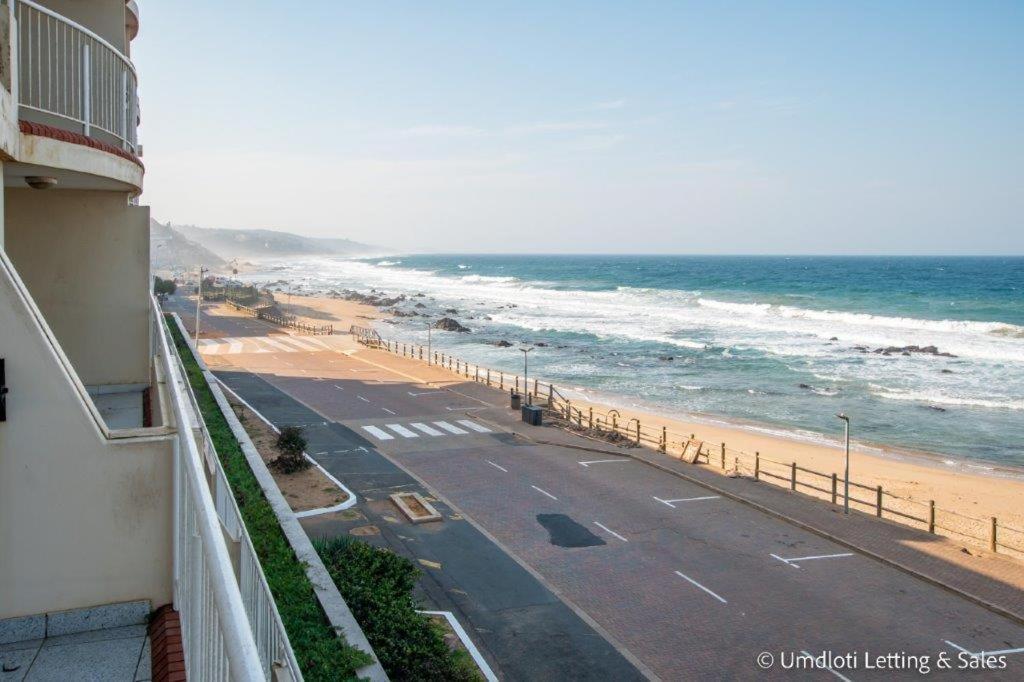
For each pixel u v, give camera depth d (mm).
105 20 10078
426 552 21047
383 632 13422
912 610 18156
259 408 39625
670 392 53344
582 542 22141
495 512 24625
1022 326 88875
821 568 20594
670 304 126312
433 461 30594
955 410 47969
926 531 23359
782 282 177500
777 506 25422
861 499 29406
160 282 110188
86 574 5539
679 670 15312
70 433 5438
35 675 4941
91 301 9984
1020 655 16094
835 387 55125
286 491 25484
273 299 120188
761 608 18125
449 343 78062
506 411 40938
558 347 75438
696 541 22422
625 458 31891
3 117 5551
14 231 9578
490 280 199750
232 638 2209
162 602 5730
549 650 15945
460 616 17344
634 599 18484
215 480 10109
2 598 5328
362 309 116688
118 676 4961
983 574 20062
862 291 147500
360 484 26984
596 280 199000
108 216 9977
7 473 5289
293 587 13070
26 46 8812
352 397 43938
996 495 30750
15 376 5266
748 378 58719
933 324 91812
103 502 5555
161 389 7930
